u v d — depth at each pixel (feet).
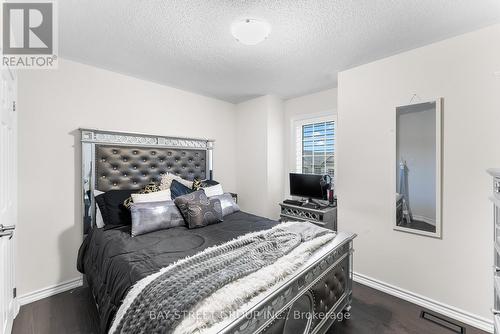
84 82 7.54
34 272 6.66
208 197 7.72
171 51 6.76
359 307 6.32
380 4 4.79
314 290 4.54
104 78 7.95
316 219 9.29
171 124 9.73
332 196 9.72
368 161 7.43
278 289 3.43
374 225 7.32
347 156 7.92
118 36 5.95
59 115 7.08
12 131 5.78
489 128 5.43
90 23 5.37
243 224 7.14
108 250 5.29
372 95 7.34
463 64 5.74
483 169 5.51
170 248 5.13
